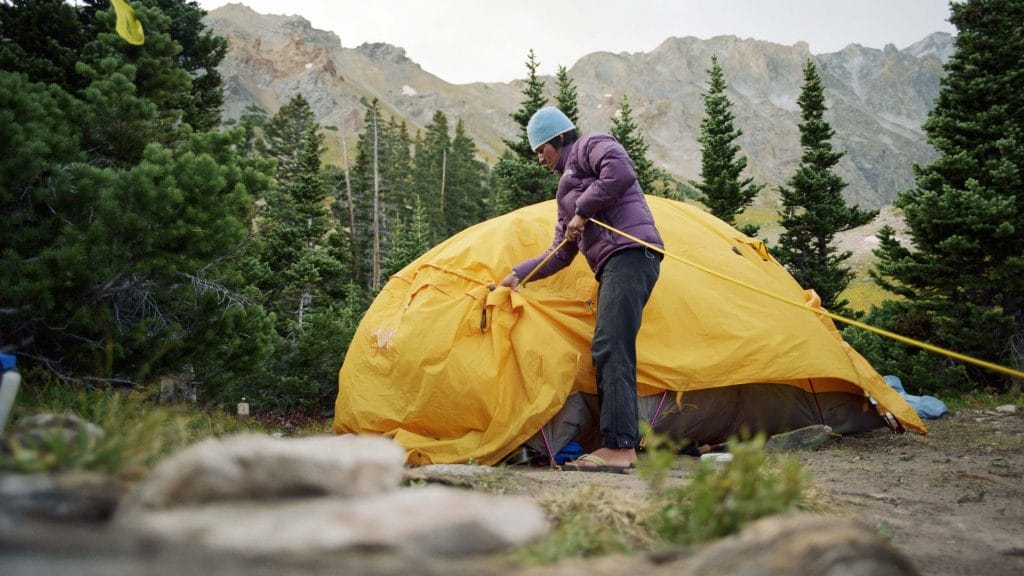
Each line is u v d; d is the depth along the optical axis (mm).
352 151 156875
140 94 12562
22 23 14312
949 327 15875
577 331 5902
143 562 1039
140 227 6547
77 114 7945
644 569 1442
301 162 31281
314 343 14914
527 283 6227
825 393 6617
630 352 5039
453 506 1487
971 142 16594
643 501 2871
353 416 6203
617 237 5184
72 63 14156
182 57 21281
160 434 2875
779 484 2361
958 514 3498
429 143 81625
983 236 15742
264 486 1481
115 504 1443
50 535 1073
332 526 1325
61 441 1729
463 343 5855
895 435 6938
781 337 6027
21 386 5473
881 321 17859
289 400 14148
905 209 16797
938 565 2578
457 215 72188
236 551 1118
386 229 58125
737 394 6117
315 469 1527
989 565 2605
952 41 17234
